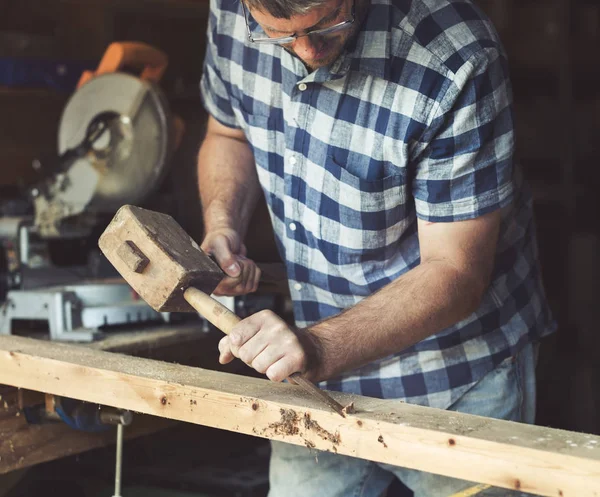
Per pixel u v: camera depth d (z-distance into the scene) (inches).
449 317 59.2
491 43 60.6
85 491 97.1
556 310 181.6
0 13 153.6
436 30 60.4
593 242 179.6
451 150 60.1
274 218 71.9
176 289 55.8
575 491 42.8
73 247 105.2
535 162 183.6
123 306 93.1
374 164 62.6
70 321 90.0
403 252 67.5
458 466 46.1
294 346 51.4
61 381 62.2
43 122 152.0
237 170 76.0
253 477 99.7
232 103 71.2
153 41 163.5
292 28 52.4
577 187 183.5
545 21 180.4
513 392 70.1
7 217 104.7
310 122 63.9
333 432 49.9
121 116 100.5
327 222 65.9
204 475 100.3
